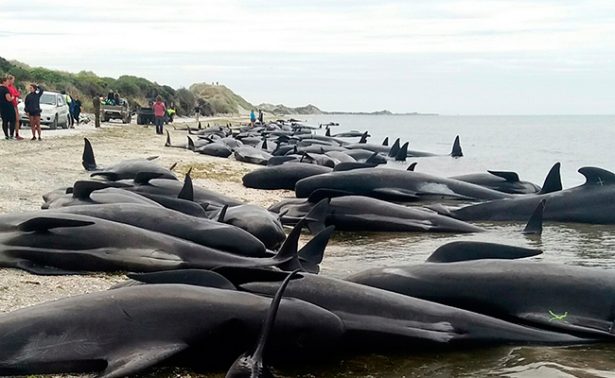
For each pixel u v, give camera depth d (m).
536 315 8.32
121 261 9.71
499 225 15.47
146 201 12.96
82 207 11.09
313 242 9.95
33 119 29.08
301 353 7.15
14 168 19.83
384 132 84.31
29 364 6.27
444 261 9.90
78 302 6.77
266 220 12.62
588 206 15.51
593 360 7.52
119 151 29.22
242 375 6.02
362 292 7.96
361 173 18.62
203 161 27.66
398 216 14.84
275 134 47.03
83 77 89.00
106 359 6.43
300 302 7.30
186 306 6.93
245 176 20.75
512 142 55.75
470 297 8.58
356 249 12.81
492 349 7.84
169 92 104.75
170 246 10.01
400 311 7.88
